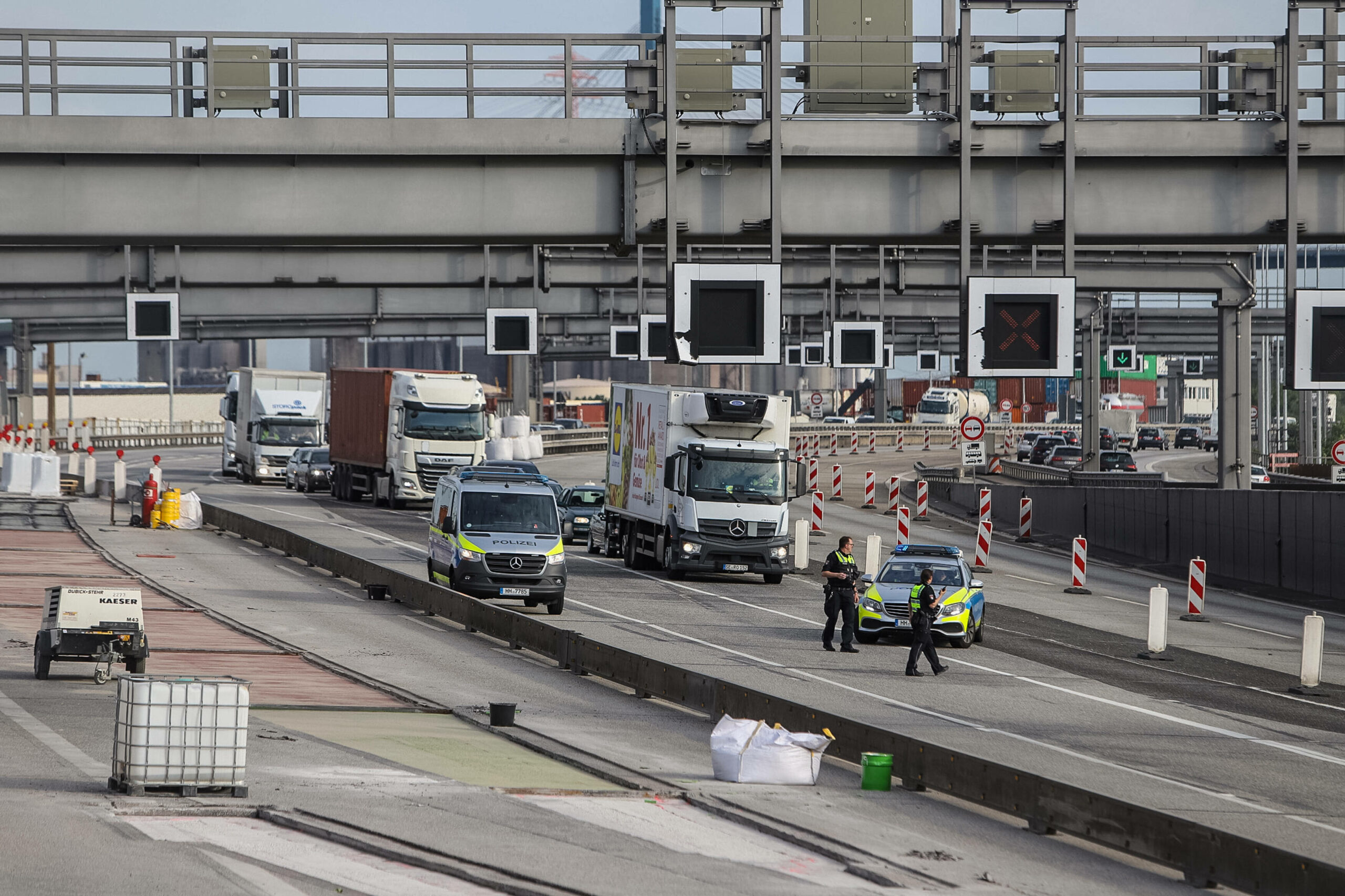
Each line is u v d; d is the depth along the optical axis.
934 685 74.75
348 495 194.62
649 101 87.00
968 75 85.25
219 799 42.00
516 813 42.78
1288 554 129.00
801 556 131.38
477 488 99.38
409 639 86.06
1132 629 102.62
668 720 64.31
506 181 89.12
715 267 82.56
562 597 98.06
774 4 85.81
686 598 109.75
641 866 36.94
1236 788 52.91
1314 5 86.44
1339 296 84.94
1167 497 149.12
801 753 51.12
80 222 87.25
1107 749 59.72
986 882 37.97
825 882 36.53
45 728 52.88
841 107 89.69
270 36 87.19
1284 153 87.81
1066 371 82.62
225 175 88.00
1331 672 86.06
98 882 32.06
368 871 34.84
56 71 86.50
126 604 65.38
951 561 94.88
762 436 120.81
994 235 88.75
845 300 194.12
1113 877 40.25
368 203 88.56
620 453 132.00
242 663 72.94
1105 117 87.94
